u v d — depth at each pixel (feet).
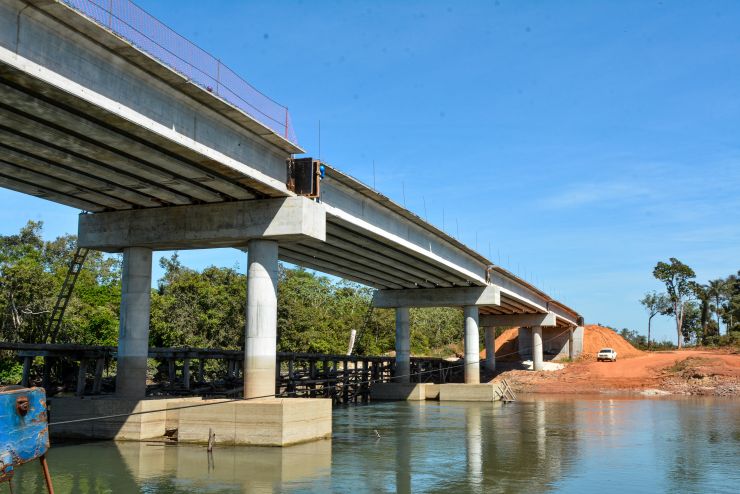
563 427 117.50
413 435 105.50
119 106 67.56
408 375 201.26
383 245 139.85
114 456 81.05
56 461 77.36
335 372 184.65
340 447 90.63
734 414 141.18
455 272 177.17
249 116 83.20
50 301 180.34
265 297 95.81
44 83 59.41
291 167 97.40
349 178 109.91
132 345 100.32
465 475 70.49
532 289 250.16
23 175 86.07
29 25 58.03
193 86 74.13
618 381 230.48
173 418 96.12
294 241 99.19
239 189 92.48
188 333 198.59
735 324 385.91
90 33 62.28
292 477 68.28
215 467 73.67
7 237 245.86
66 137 71.77
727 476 70.59
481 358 358.23
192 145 77.66
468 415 142.41
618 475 70.85
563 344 336.08
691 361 237.66
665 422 125.29
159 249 106.63
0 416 42.09
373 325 304.71
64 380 139.23
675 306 443.32
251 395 93.71
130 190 92.94
